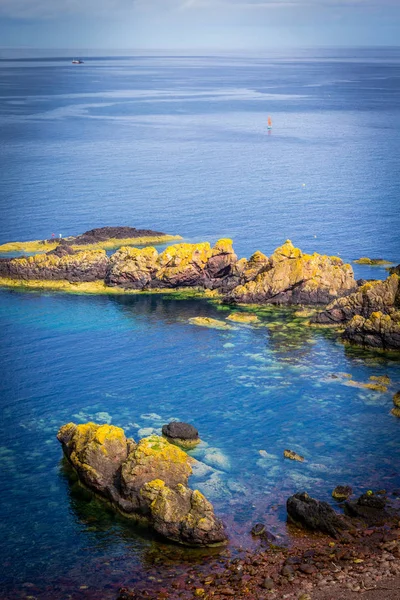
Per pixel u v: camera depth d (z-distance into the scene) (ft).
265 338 262.26
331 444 189.78
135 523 157.99
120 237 391.45
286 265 298.97
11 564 144.97
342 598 129.18
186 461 171.94
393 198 504.02
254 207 480.64
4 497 167.22
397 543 145.89
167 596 134.10
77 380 228.43
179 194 523.29
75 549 149.48
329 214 457.27
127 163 654.12
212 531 148.36
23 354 247.70
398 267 327.67
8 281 324.60
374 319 252.62
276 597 131.34
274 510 161.07
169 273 313.53
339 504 163.12
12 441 191.62
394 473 175.83
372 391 220.84
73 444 176.76
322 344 257.14
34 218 444.55
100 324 276.62
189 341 260.21
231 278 316.40
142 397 216.95
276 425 199.93
